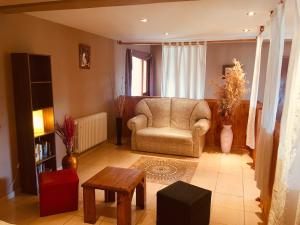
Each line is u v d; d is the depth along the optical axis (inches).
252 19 135.9
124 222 94.3
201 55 211.8
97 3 94.2
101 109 203.3
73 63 163.6
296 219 58.8
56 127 140.0
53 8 101.7
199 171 152.5
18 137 120.2
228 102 177.2
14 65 114.7
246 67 250.5
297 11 66.2
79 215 106.0
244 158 175.6
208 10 117.5
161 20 139.9
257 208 112.2
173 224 91.9
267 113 97.3
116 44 222.5
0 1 93.8
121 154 182.2
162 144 179.6
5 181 117.1
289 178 62.7
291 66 67.9
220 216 106.0
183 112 192.4
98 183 97.2
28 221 101.7
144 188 109.4
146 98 208.5
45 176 109.8
